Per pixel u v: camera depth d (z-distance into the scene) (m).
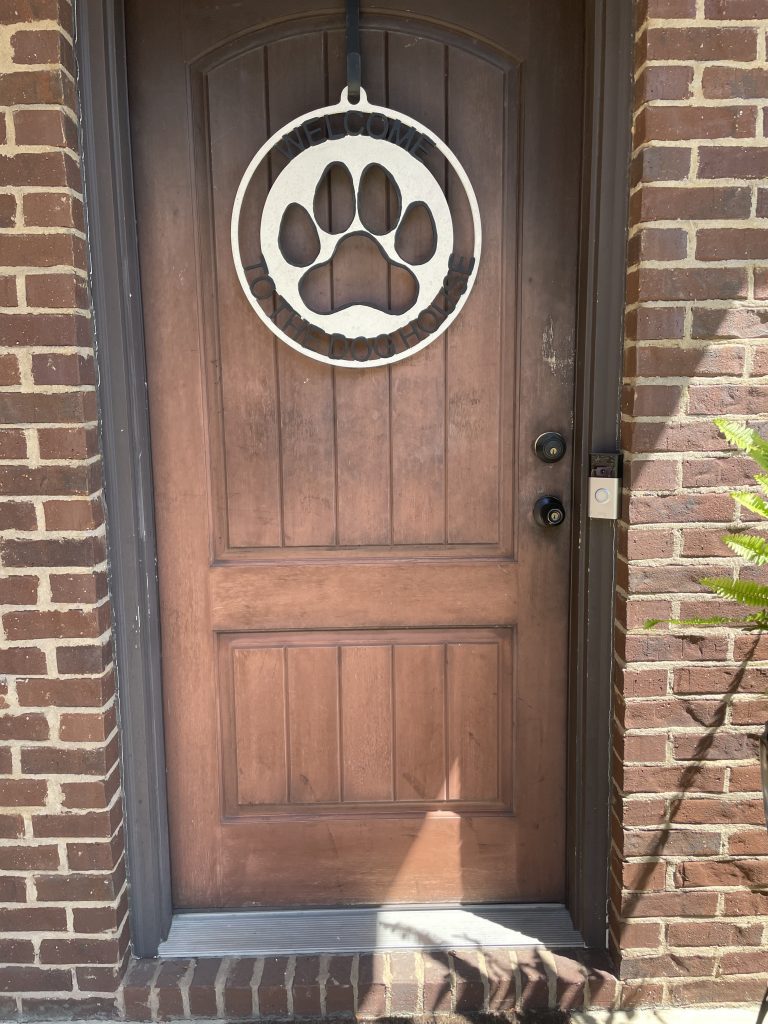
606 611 1.88
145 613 1.90
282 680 2.04
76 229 1.68
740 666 1.79
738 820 1.84
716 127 1.63
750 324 1.69
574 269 1.91
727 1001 1.90
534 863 2.09
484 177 1.88
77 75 1.69
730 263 1.67
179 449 1.95
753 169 1.64
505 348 1.94
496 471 1.98
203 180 1.86
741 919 1.87
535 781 2.07
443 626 2.03
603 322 1.79
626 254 1.76
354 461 1.97
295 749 2.06
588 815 1.95
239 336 1.92
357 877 2.09
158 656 1.99
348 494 1.99
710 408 1.72
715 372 1.71
